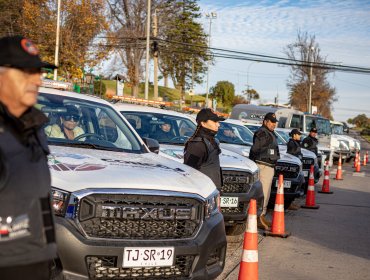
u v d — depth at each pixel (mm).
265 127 9539
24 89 2660
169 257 4465
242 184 8305
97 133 5848
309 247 8430
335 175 22984
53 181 4328
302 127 28219
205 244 4703
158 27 50375
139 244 4344
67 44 38844
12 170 2537
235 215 8156
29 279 2607
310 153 16031
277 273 6793
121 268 4301
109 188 4344
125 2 48281
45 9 39188
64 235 4129
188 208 4652
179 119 9383
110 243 4254
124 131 6082
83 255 4145
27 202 2574
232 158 8586
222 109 57219
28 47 2666
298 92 67500
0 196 2506
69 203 4230
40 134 2797
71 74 39688
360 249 8453
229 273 6625
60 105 5895
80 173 4457
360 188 18109
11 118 2598
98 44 41875
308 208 12805
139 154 5711
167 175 4859
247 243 5547
